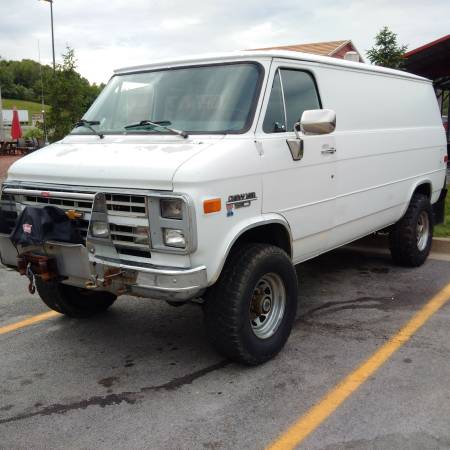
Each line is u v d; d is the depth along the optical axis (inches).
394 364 161.0
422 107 266.7
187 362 167.2
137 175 140.0
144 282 138.6
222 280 150.3
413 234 254.5
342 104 198.8
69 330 194.5
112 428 131.8
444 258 283.0
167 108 173.8
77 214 148.2
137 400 144.7
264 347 159.5
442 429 127.3
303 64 180.4
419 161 258.7
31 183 161.6
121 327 196.9
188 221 132.9
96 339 186.5
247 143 152.9
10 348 179.8
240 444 123.9
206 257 139.0
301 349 173.3
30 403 144.7
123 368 164.2
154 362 167.8
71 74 669.3
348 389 146.9
